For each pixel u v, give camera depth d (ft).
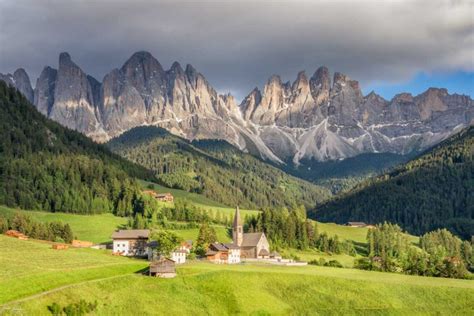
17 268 614.75
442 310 601.21
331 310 591.37
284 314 580.30
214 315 565.12
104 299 551.18
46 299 520.83
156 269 627.87
